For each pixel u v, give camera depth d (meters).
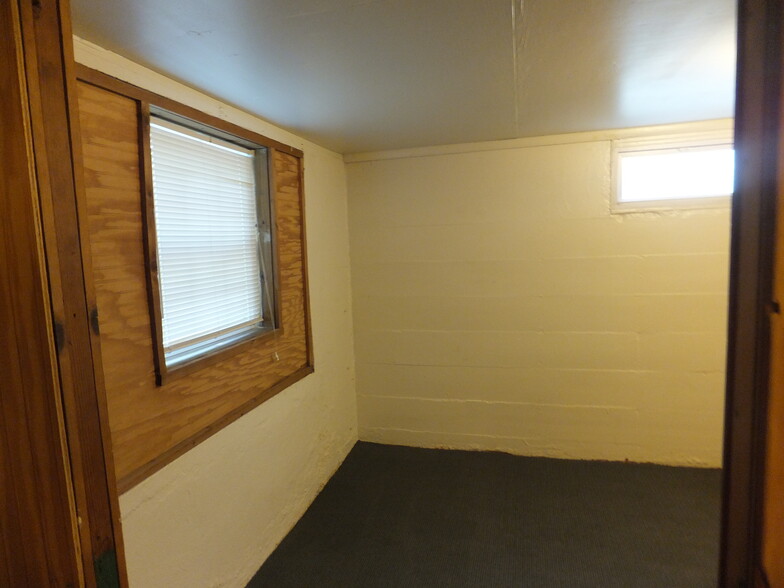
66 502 0.71
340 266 3.19
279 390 2.32
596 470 2.95
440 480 2.89
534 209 3.01
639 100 2.20
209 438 1.83
